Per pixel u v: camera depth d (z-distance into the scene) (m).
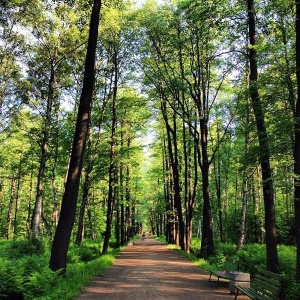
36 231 20.80
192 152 36.38
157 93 26.31
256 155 12.88
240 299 9.30
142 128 28.53
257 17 14.77
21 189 49.00
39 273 9.40
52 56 22.69
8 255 16.36
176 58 24.59
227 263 13.37
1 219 51.66
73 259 16.52
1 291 8.47
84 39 22.47
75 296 9.08
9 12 21.06
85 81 12.22
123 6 22.94
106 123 26.64
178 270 15.50
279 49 13.67
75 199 11.68
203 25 16.39
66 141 25.41
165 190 45.03
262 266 14.33
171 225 42.50
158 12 23.02
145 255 24.50
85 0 17.05
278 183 12.02
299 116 11.23
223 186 45.38
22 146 31.02
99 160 24.36
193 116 23.91
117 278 12.71
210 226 21.67
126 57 24.62
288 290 9.79
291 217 32.94
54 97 23.94
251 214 35.72
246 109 14.78
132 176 36.19
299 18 11.43
